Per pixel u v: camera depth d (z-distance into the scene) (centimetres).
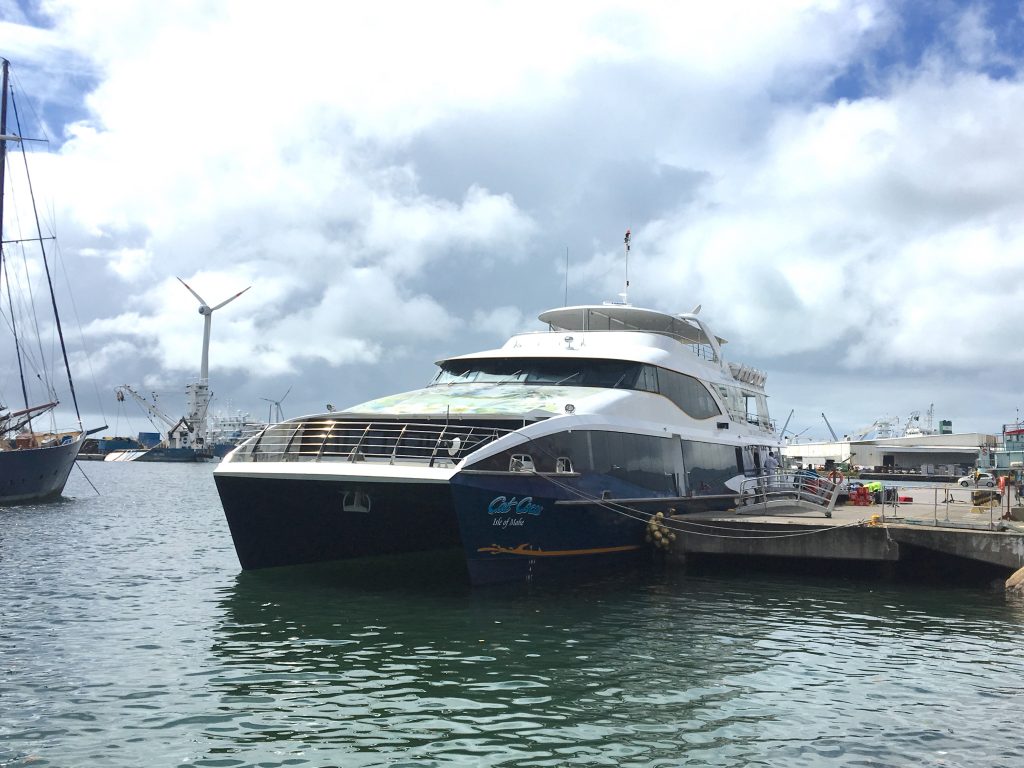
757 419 3048
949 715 1050
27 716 1005
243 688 1112
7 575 2023
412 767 877
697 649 1333
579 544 1870
